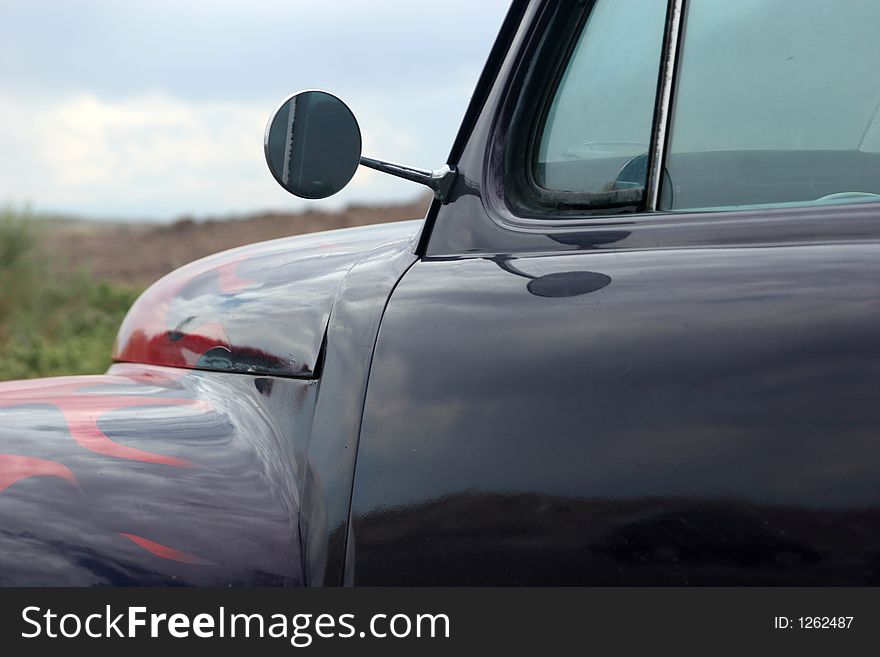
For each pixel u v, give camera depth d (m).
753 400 2.57
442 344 3.18
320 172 3.69
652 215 3.14
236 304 4.14
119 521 3.22
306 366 3.65
